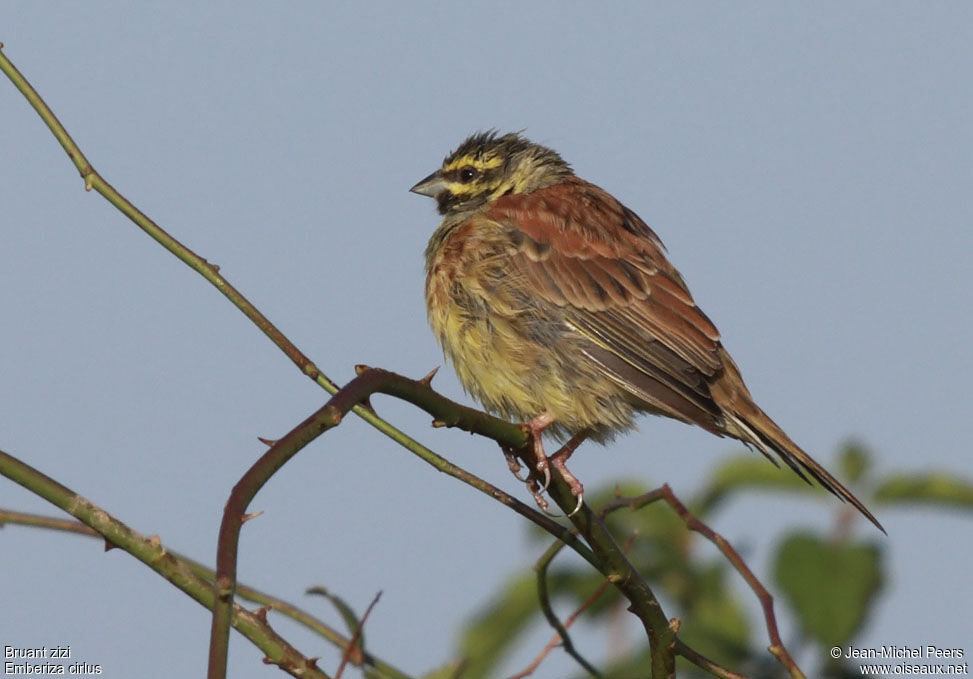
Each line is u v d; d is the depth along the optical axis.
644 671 8.10
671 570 8.74
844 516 8.66
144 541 6.23
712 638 8.25
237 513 5.20
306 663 6.56
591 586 8.71
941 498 8.70
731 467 9.17
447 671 7.72
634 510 8.33
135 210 7.69
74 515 6.15
